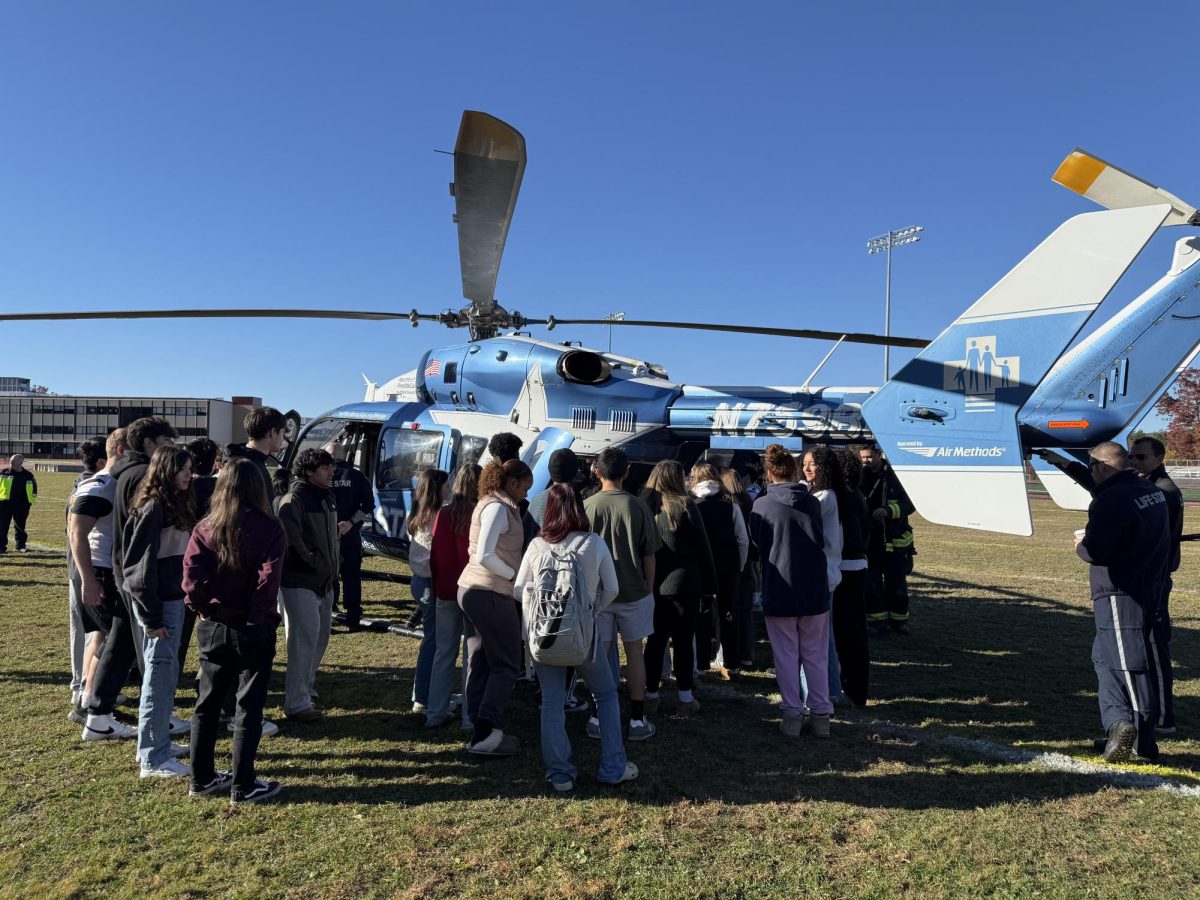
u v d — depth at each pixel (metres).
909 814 3.11
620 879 2.59
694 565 4.38
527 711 4.46
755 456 6.98
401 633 6.15
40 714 4.09
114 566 3.43
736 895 2.52
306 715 4.10
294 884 2.53
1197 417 38.16
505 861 2.70
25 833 2.83
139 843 2.78
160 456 3.31
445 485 4.67
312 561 4.05
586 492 6.35
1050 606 7.81
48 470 48.12
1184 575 10.15
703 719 4.34
